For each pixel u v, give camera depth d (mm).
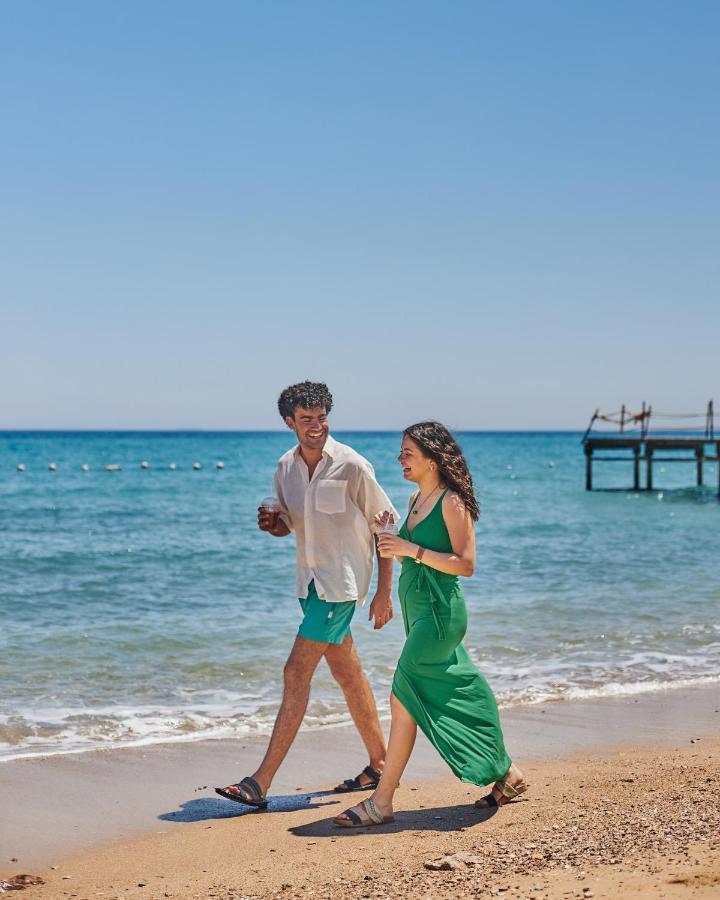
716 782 4898
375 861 3994
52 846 4465
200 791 5348
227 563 16875
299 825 4660
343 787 5305
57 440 181500
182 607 12312
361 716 5301
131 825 4762
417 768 5777
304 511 5004
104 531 23562
